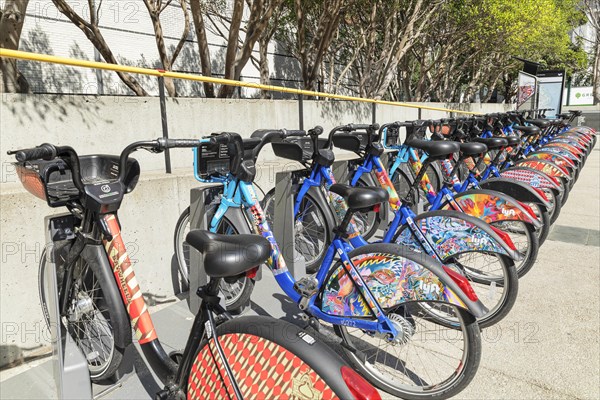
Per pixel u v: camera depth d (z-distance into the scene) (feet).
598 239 13.65
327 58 45.03
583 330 8.12
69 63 7.89
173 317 8.55
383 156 12.59
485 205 9.43
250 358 4.05
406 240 8.17
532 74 39.52
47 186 5.73
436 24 41.57
